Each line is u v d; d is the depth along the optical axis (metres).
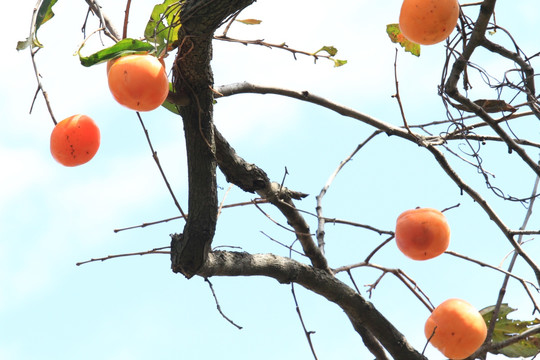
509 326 4.64
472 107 4.12
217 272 4.03
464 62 4.01
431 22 3.44
